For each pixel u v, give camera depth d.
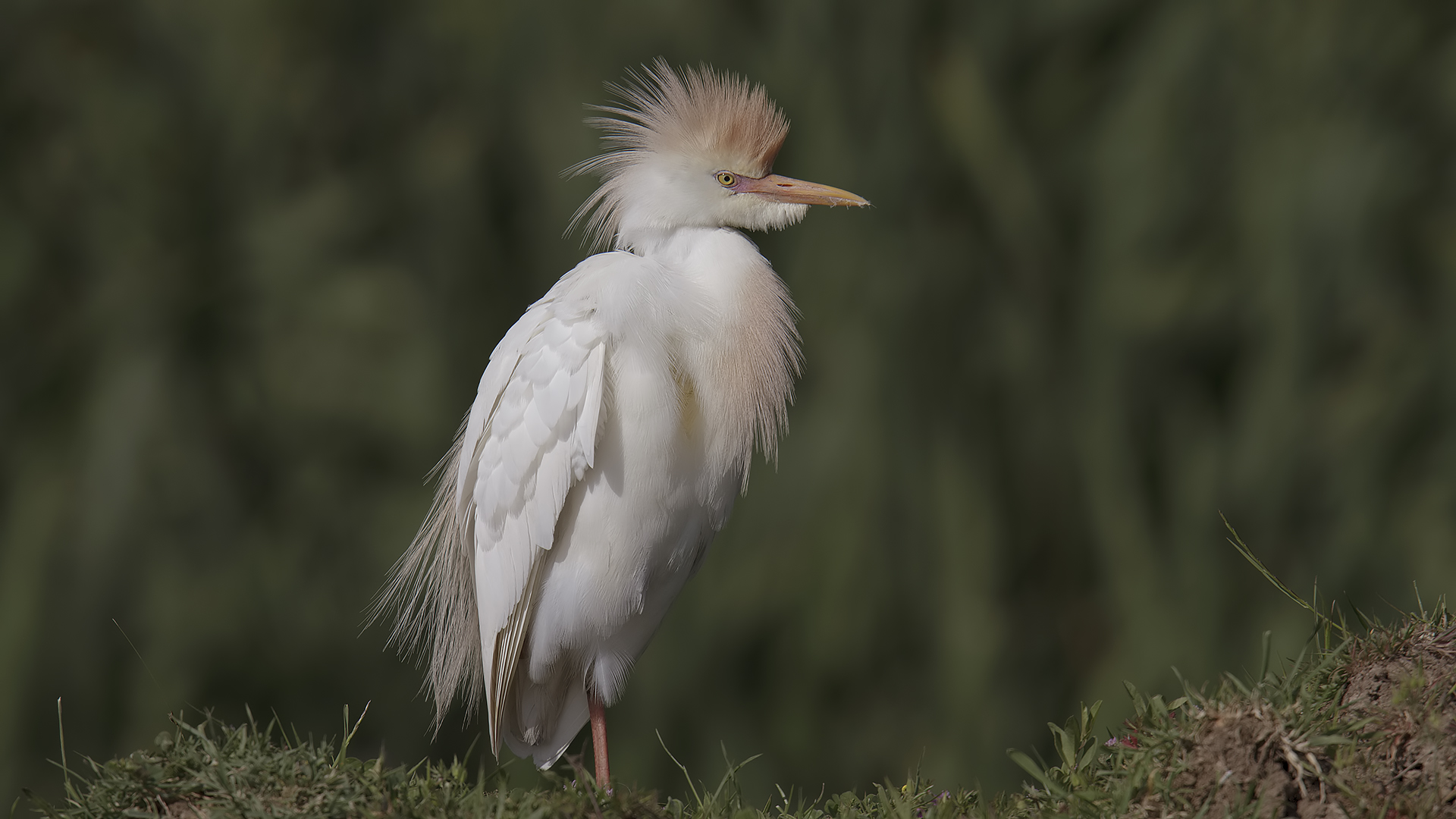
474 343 14.34
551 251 14.16
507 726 6.99
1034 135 15.30
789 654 13.74
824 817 5.52
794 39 14.25
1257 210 14.05
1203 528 13.88
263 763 4.99
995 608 13.62
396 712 14.05
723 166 6.83
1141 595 13.63
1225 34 14.59
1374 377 14.02
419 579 7.36
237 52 15.18
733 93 7.05
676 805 5.32
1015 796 5.17
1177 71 14.52
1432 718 4.40
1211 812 4.34
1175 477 14.55
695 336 6.36
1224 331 14.85
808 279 14.20
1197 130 14.57
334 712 14.07
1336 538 13.51
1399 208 14.16
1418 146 14.59
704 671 13.64
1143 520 13.95
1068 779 4.87
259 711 13.88
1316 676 4.91
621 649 6.55
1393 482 13.73
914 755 13.52
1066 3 15.10
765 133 6.89
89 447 13.81
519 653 6.46
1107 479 13.98
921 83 14.31
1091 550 14.60
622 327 6.11
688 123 6.89
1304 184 13.87
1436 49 14.92
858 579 13.48
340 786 4.88
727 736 13.52
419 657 7.84
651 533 6.28
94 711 13.40
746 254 6.78
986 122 14.05
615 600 6.29
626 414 6.12
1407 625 5.04
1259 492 13.77
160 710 13.14
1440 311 14.12
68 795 5.21
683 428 6.29
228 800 4.82
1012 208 13.95
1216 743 4.45
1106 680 13.52
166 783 4.90
